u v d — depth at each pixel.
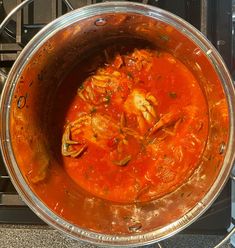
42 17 0.36
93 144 0.34
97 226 0.31
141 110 0.33
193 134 0.33
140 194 0.33
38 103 0.33
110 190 0.33
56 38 0.29
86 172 0.34
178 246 0.36
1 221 0.36
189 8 0.35
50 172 0.32
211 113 0.32
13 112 0.29
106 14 0.27
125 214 0.32
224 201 0.35
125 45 0.33
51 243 0.36
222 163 0.29
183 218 0.29
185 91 0.32
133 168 0.33
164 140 0.33
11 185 0.36
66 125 0.34
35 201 0.29
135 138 0.33
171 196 0.32
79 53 0.33
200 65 0.30
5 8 0.36
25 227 0.36
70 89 0.34
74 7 0.35
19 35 0.33
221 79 0.28
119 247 0.29
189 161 0.33
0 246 0.36
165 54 0.33
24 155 0.30
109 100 0.33
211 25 0.34
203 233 0.35
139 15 0.28
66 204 0.31
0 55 0.34
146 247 0.35
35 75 0.31
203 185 0.31
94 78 0.34
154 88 0.33
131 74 0.33
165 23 0.28
